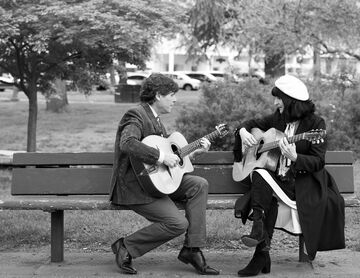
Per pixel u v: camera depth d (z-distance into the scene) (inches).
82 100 1333.7
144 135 197.9
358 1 565.0
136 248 200.5
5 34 362.6
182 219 195.5
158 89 201.0
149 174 191.8
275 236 250.2
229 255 225.6
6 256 224.4
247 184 210.8
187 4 722.2
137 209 198.1
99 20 367.6
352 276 200.1
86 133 696.4
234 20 708.0
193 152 209.0
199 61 882.1
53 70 428.8
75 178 220.7
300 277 198.8
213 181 221.5
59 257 216.4
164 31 401.4
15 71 424.2
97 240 242.2
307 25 581.0
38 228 252.5
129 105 1121.4
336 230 198.2
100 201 204.2
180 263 215.6
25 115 929.5
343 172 217.6
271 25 586.6
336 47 594.6
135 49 397.4
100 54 406.9
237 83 479.8
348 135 462.3
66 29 373.1
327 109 456.4
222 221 261.1
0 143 609.9
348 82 544.4
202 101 476.1
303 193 195.6
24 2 382.0
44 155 221.3
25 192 220.7
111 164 221.0
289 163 198.7
